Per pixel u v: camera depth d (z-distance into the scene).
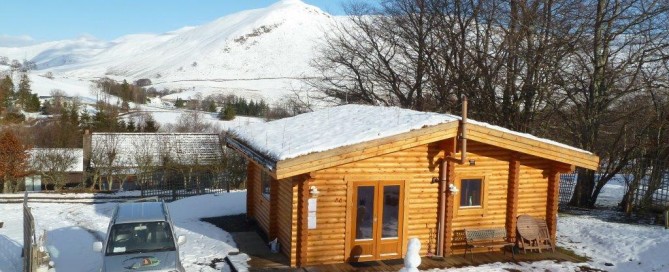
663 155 20.03
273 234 14.27
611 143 22.09
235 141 16.48
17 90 84.06
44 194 26.72
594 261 13.61
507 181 14.02
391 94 31.75
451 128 12.58
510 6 23.45
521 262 13.27
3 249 15.88
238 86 181.62
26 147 34.47
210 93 155.88
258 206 16.98
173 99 131.00
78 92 112.50
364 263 12.77
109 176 35.97
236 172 35.53
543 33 22.36
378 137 11.95
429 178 13.30
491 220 13.95
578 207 22.34
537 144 13.22
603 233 15.92
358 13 32.56
